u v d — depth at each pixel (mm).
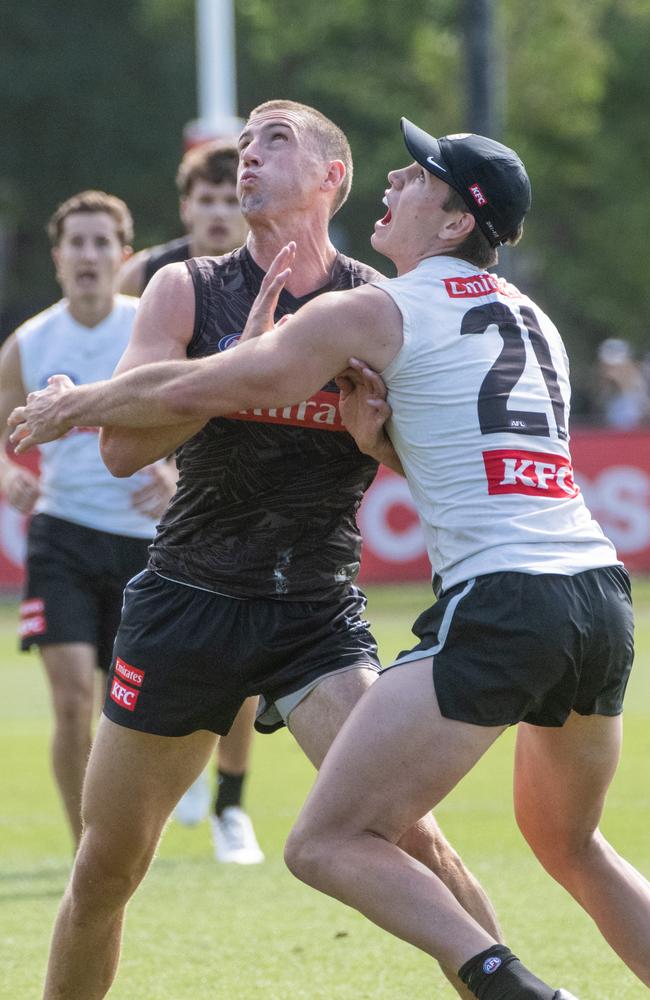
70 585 23219
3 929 20359
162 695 14492
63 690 22719
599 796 14133
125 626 14812
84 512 23438
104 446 14234
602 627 13148
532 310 14094
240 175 14711
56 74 124750
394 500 64250
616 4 120625
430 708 12742
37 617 23031
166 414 13414
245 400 13258
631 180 116625
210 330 14484
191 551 14703
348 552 15023
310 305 13414
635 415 75875
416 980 18109
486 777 31375
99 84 126250
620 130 117250
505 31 103438
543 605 12797
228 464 14406
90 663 22906
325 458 14547
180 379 13328
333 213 15180
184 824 27359
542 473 13352
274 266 13797
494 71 53188
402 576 64250
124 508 23531
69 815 22766
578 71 104812
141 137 126812
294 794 29750
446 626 12875
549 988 12117
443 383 13289
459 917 12484
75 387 14211
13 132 126750
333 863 12766
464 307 13602
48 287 130125
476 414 13258
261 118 14828
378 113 111938
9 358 24562
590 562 13289
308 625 14688
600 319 120562
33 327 24594
